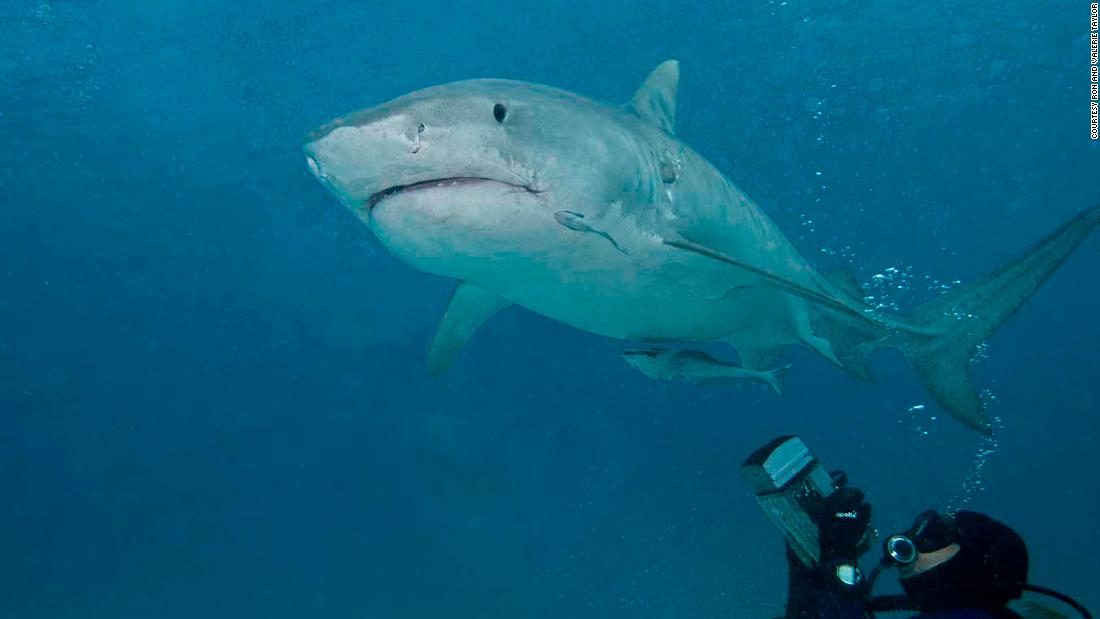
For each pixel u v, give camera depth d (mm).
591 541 19219
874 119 20000
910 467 21984
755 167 20250
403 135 2674
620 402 20125
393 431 20453
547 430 20000
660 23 16984
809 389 21484
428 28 16562
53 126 17500
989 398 23891
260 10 15695
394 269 19641
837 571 2430
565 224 2994
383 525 20141
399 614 18828
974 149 21578
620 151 3361
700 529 19203
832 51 18219
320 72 17234
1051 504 22938
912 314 4824
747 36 17594
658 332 4500
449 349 5348
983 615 2062
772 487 2736
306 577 19953
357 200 2904
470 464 20047
